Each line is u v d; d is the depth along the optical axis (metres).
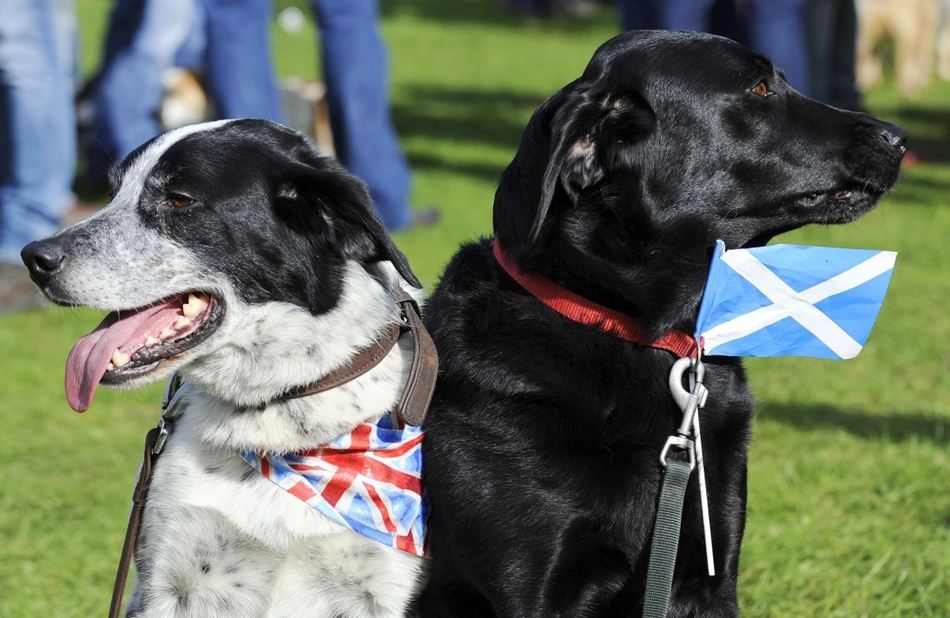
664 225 2.72
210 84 6.97
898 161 2.84
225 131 2.86
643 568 2.67
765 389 5.40
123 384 2.74
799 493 4.26
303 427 2.77
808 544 3.89
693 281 2.73
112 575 3.82
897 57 13.30
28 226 6.56
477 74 16.25
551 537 2.62
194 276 2.76
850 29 10.53
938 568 3.66
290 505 2.75
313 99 8.92
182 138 2.84
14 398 5.45
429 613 2.84
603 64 2.79
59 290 2.78
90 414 5.33
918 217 8.24
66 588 3.74
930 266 7.21
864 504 4.16
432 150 10.85
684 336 2.73
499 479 2.65
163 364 2.75
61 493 4.46
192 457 2.86
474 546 2.67
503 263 2.81
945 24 14.52
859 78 13.50
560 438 2.64
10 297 6.59
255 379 2.78
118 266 2.77
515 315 2.76
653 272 2.72
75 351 2.75
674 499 2.57
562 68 16.75
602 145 2.71
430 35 21.03
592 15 23.67
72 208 7.65
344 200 2.75
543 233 2.74
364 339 2.83
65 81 6.63
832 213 2.85
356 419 2.78
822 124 2.79
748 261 2.61
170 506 2.83
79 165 9.48
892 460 4.50
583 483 2.62
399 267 2.74
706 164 2.72
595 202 2.74
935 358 5.72
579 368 2.68
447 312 2.88
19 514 4.28
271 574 2.79
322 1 7.15
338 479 2.74
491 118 12.69
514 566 2.63
